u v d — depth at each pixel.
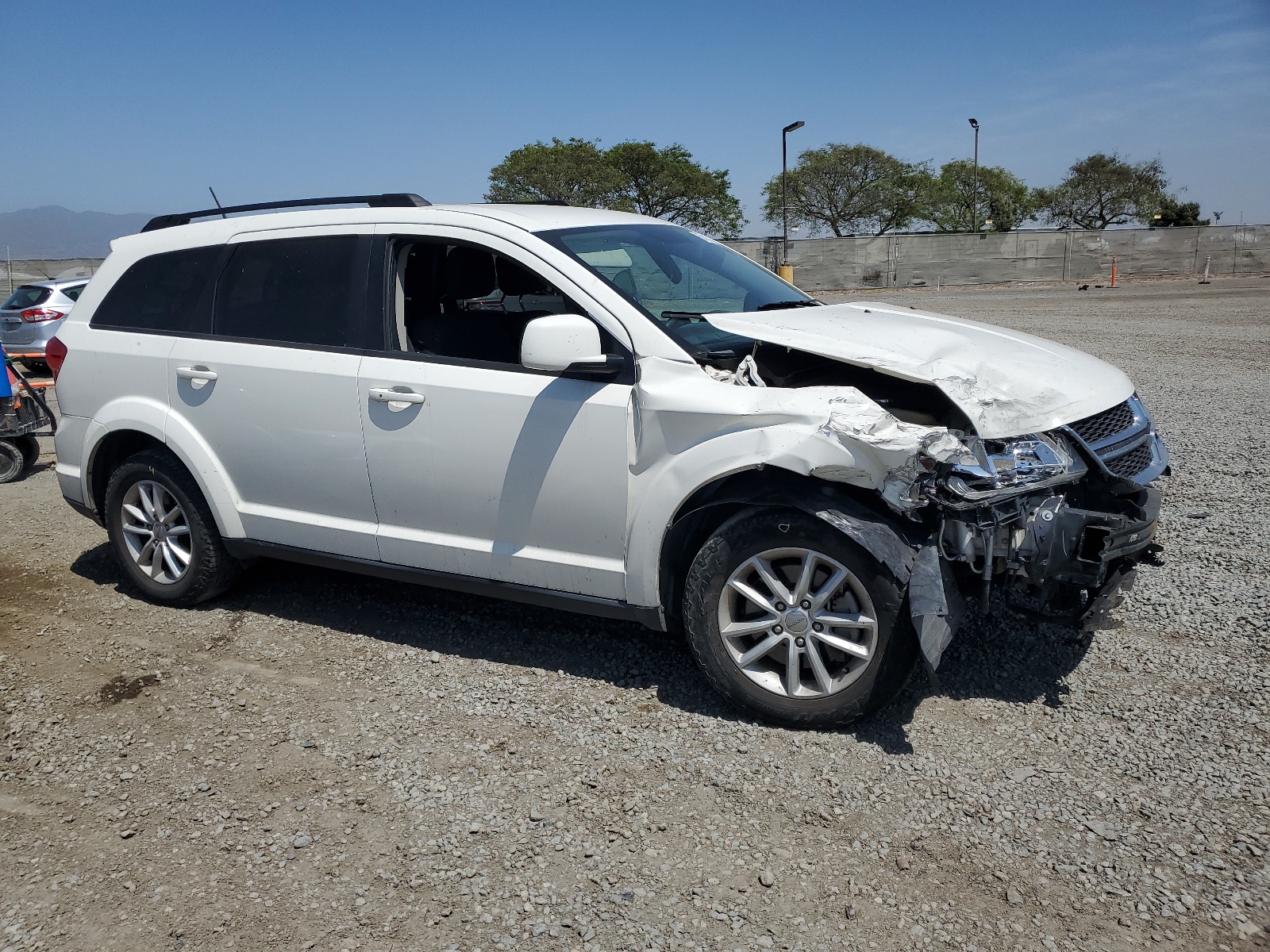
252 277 4.49
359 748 3.47
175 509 4.84
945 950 2.41
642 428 3.54
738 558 3.43
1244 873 2.64
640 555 3.61
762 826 2.94
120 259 4.94
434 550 4.08
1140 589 4.67
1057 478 3.32
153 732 3.65
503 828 2.97
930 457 3.08
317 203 4.51
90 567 5.64
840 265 38.62
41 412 8.22
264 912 2.63
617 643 4.30
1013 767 3.20
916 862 2.74
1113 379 3.85
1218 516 5.73
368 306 4.14
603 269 3.87
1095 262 39.91
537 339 3.44
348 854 2.87
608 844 2.88
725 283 4.36
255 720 3.72
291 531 4.44
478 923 2.56
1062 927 2.47
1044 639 4.14
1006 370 3.56
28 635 4.64
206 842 2.96
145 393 4.71
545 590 3.89
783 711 3.46
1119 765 3.19
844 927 2.50
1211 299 25.38
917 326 3.96
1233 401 9.64
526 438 3.76
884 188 61.47
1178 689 3.69
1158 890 2.59
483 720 3.65
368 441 4.10
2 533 6.46
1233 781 3.07
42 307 14.80
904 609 3.23
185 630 4.64
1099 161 68.19
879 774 3.19
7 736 3.65
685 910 2.58
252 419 4.39
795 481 3.38
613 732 3.52
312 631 4.57
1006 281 39.56
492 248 3.93
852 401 3.27
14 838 3.01
